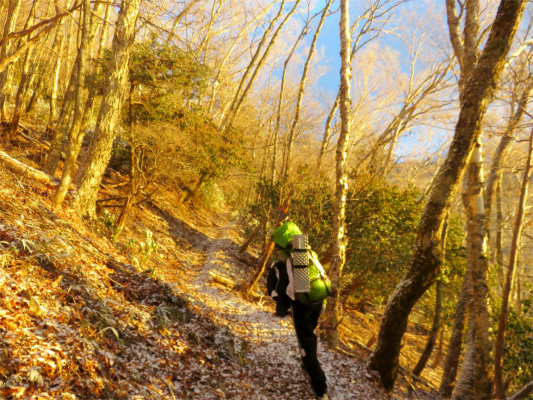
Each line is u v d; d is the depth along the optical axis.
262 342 6.86
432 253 5.67
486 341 4.81
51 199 8.91
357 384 5.51
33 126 18.75
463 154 5.41
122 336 4.61
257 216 18.98
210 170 19.67
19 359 3.18
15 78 22.47
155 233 16.53
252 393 4.66
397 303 5.82
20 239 5.16
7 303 3.76
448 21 7.42
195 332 5.70
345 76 8.92
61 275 4.88
